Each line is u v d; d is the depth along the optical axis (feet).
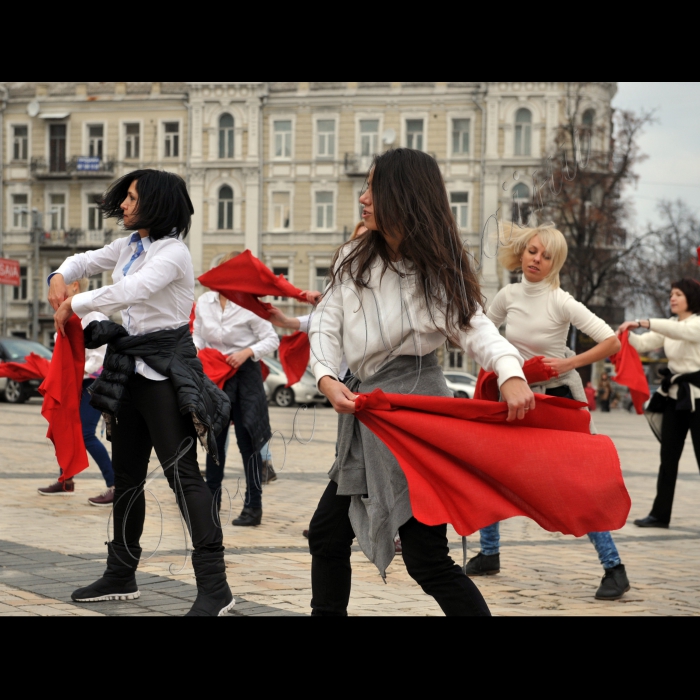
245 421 23.32
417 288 10.37
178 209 13.85
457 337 10.42
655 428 26.48
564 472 10.00
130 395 13.80
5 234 163.94
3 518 23.04
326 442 50.24
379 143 152.56
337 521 10.82
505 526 25.36
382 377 10.53
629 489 36.01
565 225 112.06
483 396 14.90
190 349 13.82
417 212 10.30
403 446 10.06
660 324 24.97
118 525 14.40
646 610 15.33
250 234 155.43
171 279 13.51
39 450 42.63
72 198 162.61
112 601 14.37
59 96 161.68
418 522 10.09
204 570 13.26
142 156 159.22
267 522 24.30
